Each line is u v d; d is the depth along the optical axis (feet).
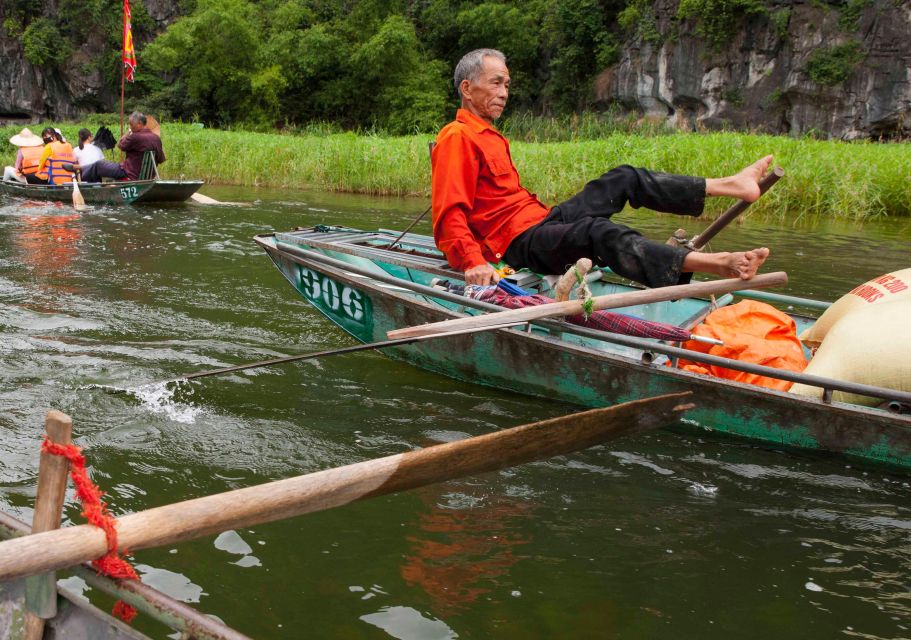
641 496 9.65
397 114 116.37
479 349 12.95
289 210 36.29
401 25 116.57
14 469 9.79
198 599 7.37
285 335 16.01
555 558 8.24
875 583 7.94
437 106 117.08
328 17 128.26
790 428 10.63
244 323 16.72
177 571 7.80
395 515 9.04
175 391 12.65
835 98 94.38
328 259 14.47
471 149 13.48
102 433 10.94
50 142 37.63
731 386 10.78
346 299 14.55
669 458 10.71
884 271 23.34
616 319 12.21
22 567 4.55
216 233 28.17
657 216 36.83
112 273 20.93
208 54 117.60
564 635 7.03
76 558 4.76
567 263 13.16
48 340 14.96
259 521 5.46
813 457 10.64
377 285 13.97
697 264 11.47
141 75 128.77
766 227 33.17
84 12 132.77
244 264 22.65
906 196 38.06
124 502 9.11
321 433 11.27
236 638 4.67
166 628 6.95
